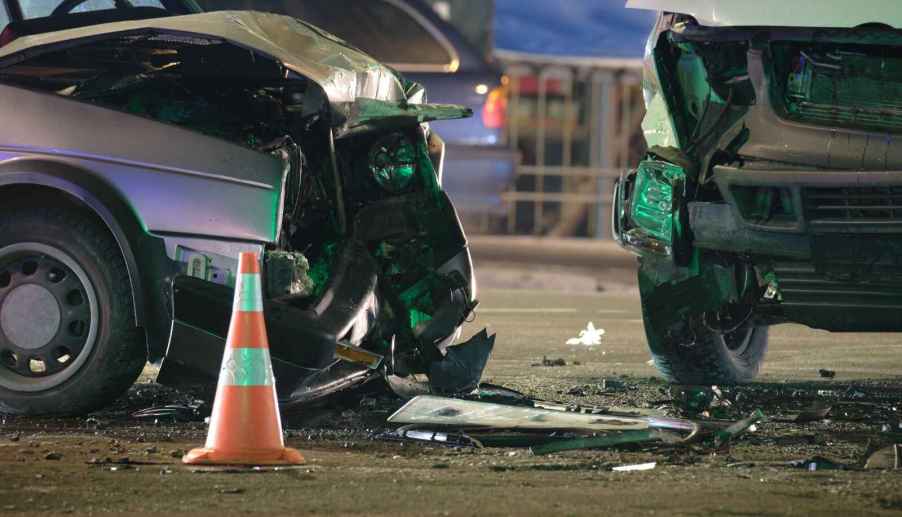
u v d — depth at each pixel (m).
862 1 18.95
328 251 18.55
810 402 20.47
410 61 45.62
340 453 15.23
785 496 12.84
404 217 18.86
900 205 18.69
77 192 17.02
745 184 19.50
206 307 16.73
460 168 45.62
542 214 63.56
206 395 16.75
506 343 29.70
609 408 18.69
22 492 12.82
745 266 20.62
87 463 14.29
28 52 17.62
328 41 19.09
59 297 17.27
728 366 22.39
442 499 12.59
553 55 65.44
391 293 19.08
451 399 17.70
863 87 19.14
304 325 16.81
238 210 17.14
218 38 17.67
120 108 17.34
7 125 17.27
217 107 18.67
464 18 63.50
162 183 17.11
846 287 19.38
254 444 14.30
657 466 14.52
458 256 19.86
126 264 17.08
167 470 13.90
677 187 20.25
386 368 18.95
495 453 15.34
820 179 18.92
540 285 48.69
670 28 20.23
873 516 12.07
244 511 12.10
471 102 45.59
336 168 17.98
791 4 19.31
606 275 50.69
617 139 64.06
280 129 18.55
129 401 19.02
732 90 20.00
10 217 17.33
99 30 17.78
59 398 17.27
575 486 13.25
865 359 27.78
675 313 21.34
